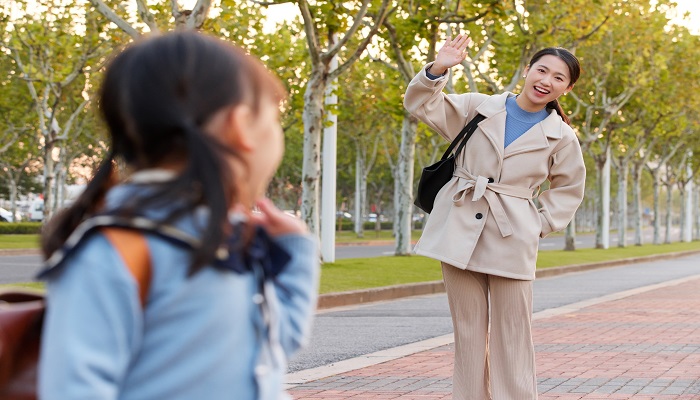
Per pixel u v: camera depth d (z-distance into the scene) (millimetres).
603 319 12375
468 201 4980
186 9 14430
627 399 6727
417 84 4848
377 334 10789
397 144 46656
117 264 1600
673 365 8359
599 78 37062
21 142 47156
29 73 29094
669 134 46656
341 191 71000
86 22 25766
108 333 1584
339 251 36031
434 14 20484
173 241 1636
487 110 5004
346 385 7234
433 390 7043
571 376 7738
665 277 23188
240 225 1747
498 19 20969
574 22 24828
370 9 20375
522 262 4945
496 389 5031
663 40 35938
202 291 1660
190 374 1657
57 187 39844
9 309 1664
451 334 10750
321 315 12984
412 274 18672
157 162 1719
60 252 1602
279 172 58094
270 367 1757
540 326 11547
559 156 5043
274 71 22766
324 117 19844
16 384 1650
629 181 95125
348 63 19062
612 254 34219
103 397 1568
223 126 1725
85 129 40719
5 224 43500
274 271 1862
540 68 4949
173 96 1683
